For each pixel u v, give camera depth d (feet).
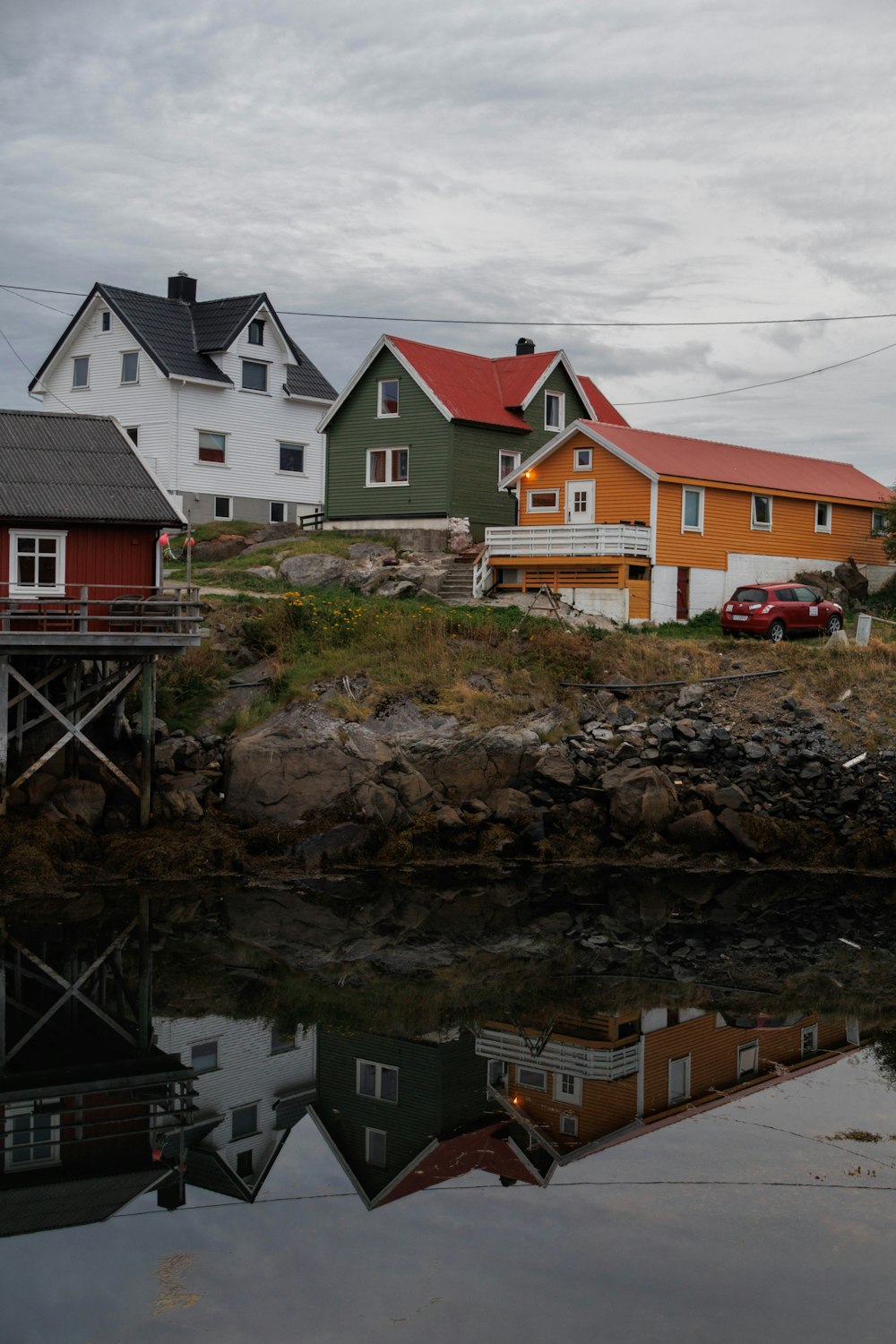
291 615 101.30
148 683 80.79
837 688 98.37
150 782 81.46
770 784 88.28
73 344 164.04
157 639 77.82
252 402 163.73
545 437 149.48
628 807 86.63
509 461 144.87
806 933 72.18
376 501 143.74
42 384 167.32
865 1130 44.68
